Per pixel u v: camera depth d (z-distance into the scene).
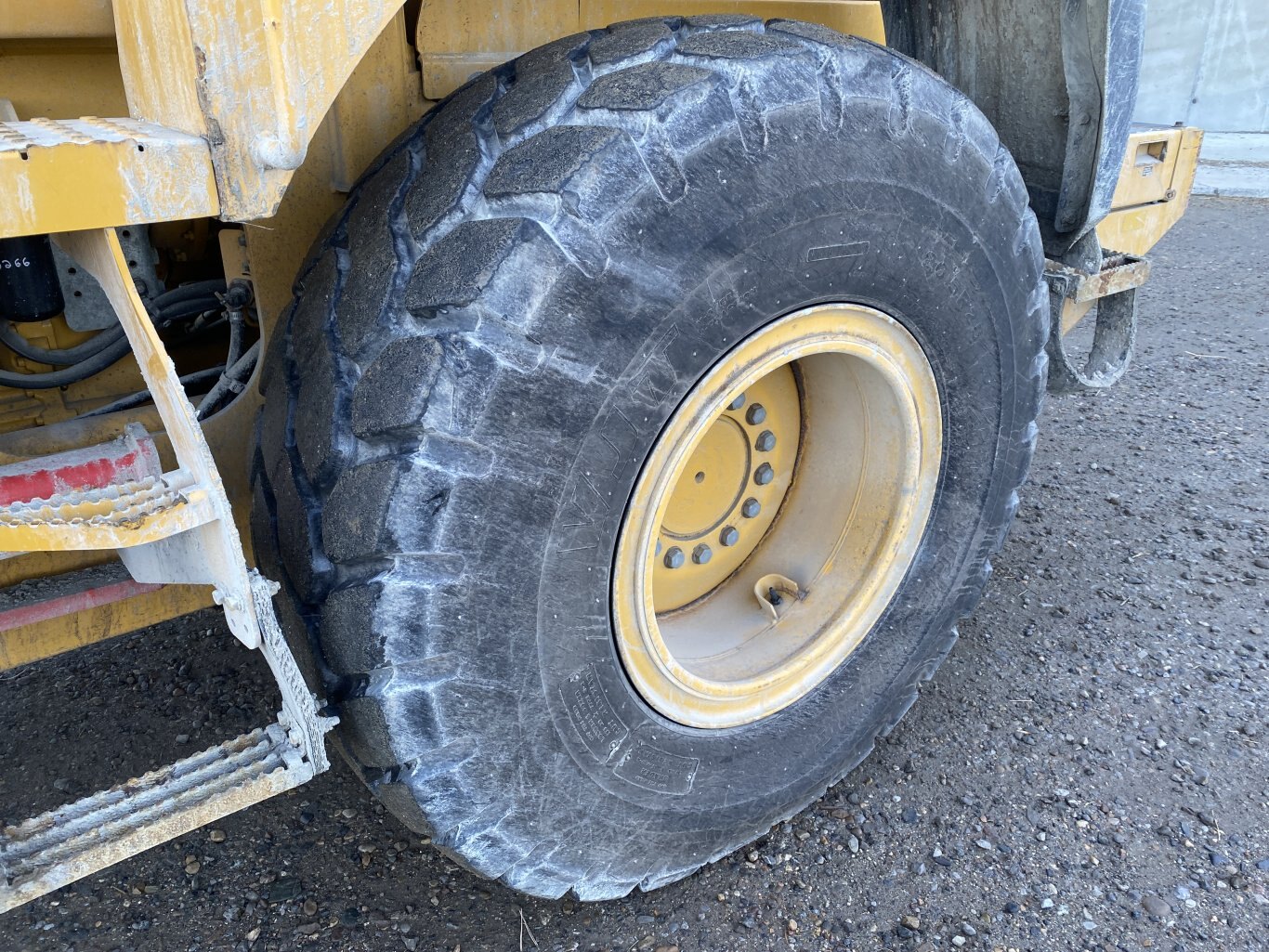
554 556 1.43
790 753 2.00
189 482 1.23
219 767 1.37
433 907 1.98
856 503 2.04
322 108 1.14
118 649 2.77
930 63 2.62
